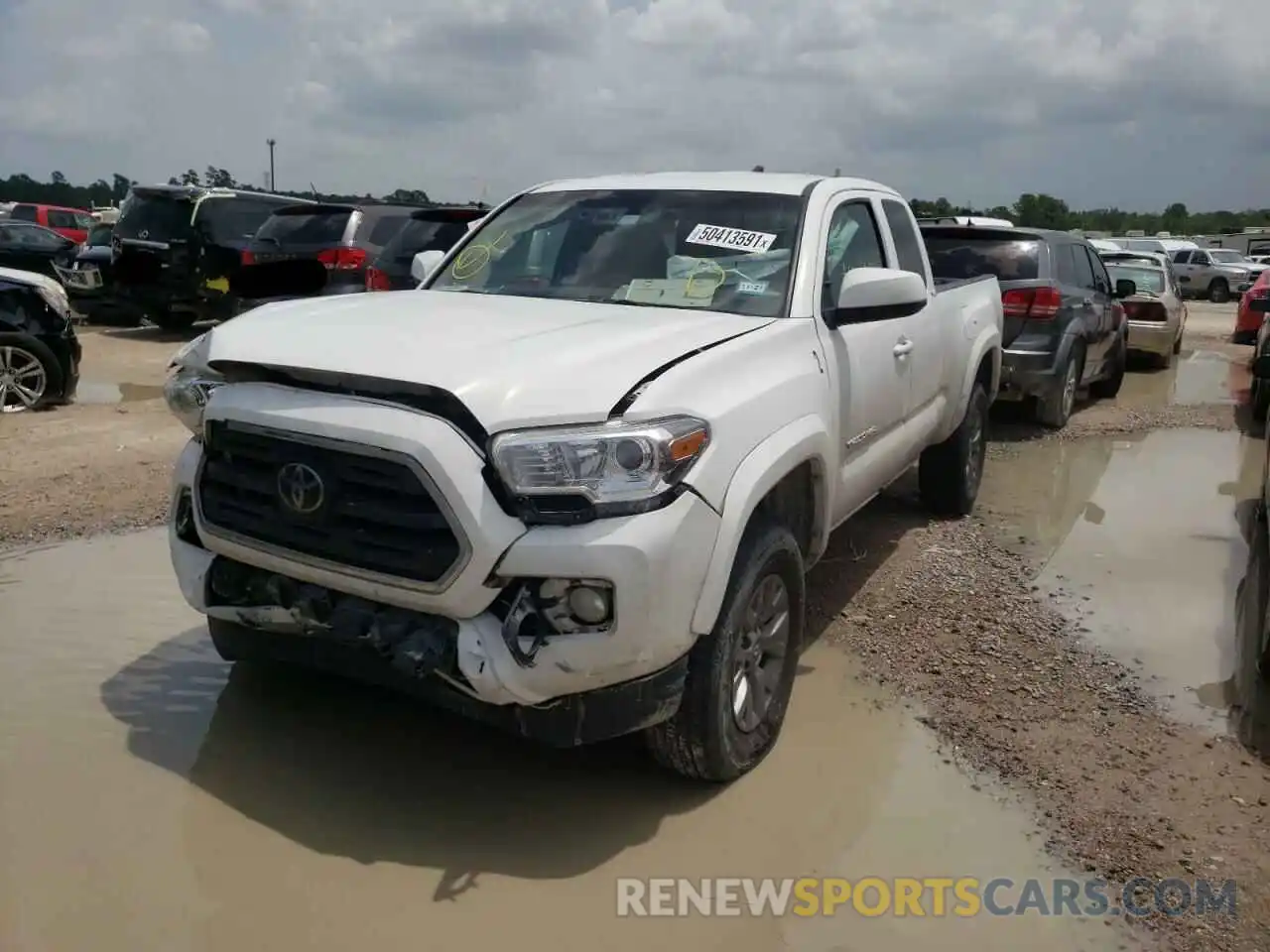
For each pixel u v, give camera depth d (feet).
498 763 12.43
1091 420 34.45
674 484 10.24
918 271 18.71
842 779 12.27
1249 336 54.49
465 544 9.73
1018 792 12.10
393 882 10.21
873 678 14.87
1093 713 14.02
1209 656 15.88
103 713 13.19
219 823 11.00
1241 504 24.48
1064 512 23.57
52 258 64.23
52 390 31.37
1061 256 31.86
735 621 11.35
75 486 22.61
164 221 47.39
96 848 10.50
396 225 44.34
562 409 10.00
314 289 42.14
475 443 9.88
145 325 54.75
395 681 11.12
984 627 16.69
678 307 13.84
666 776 12.24
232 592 11.90
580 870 10.52
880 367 15.67
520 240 15.88
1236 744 13.30
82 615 16.15
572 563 9.76
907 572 19.04
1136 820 11.61
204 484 11.62
